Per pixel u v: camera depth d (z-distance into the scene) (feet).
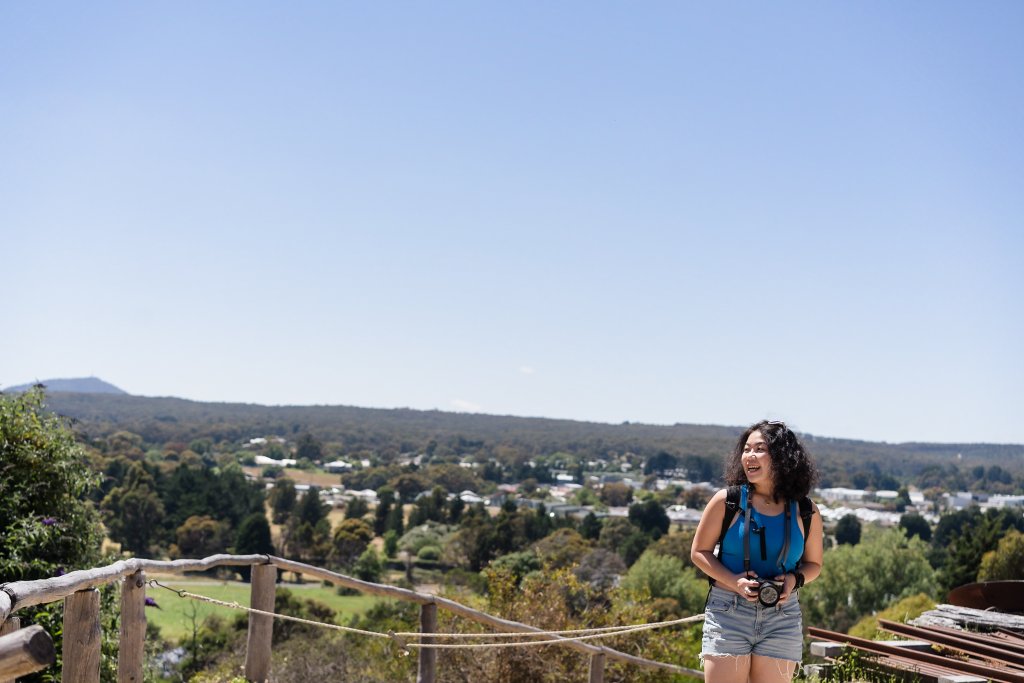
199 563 18.26
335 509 427.33
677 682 45.01
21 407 26.21
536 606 43.55
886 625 27.04
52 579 12.19
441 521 373.81
